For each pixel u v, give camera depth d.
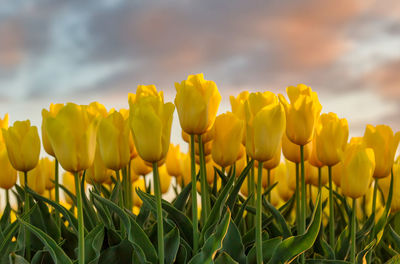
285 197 1.53
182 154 1.54
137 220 1.14
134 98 1.13
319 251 1.21
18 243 1.14
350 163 1.12
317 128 1.17
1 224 1.22
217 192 1.27
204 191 1.12
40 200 1.16
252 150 1.07
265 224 1.18
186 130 1.07
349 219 1.21
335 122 1.15
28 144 1.12
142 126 1.03
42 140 1.14
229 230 1.11
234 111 1.20
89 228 1.17
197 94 1.06
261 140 1.05
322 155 1.16
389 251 1.25
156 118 1.03
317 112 1.13
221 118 1.16
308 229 1.08
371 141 1.20
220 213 1.08
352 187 1.13
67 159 1.02
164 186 1.55
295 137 1.12
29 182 1.29
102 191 1.31
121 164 1.13
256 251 1.08
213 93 1.08
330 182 1.18
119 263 1.11
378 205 1.49
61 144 1.02
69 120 1.02
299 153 1.18
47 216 1.17
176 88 1.09
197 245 1.08
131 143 1.18
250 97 1.07
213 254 1.04
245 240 1.17
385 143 1.19
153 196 1.14
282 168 1.54
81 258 1.03
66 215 1.12
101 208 1.13
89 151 1.03
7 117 1.23
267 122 1.05
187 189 1.16
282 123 1.05
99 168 1.22
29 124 1.14
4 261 1.13
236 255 1.10
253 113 1.07
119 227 1.20
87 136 1.02
